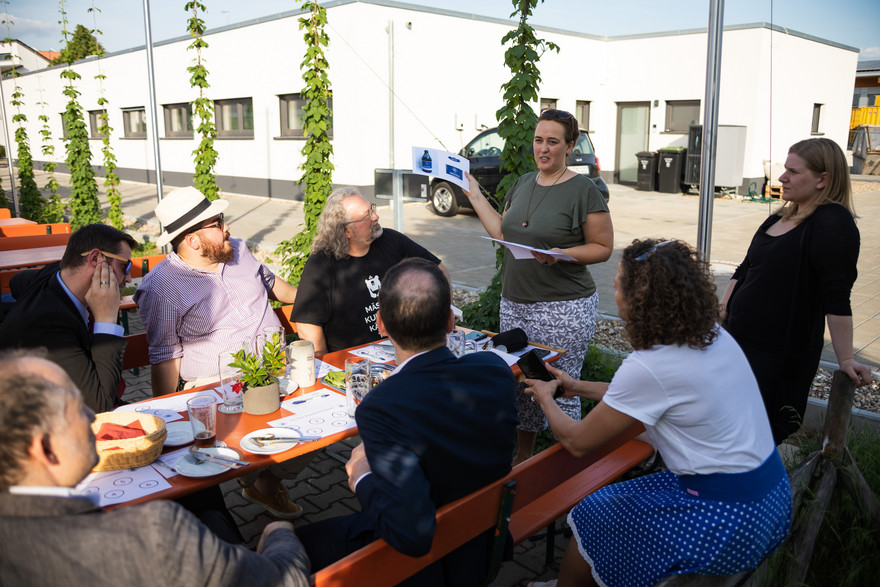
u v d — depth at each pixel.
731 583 2.15
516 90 5.10
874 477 3.10
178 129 19.41
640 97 18.22
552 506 2.46
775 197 16.08
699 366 1.92
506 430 1.97
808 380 2.92
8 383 1.24
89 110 22.97
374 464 1.71
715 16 3.63
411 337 1.90
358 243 3.49
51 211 12.81
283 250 6.98
